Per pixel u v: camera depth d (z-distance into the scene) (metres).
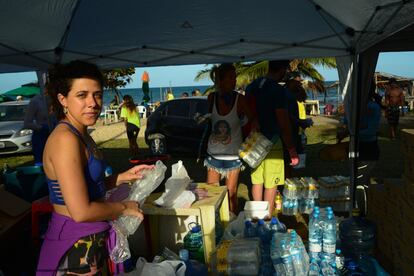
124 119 10.34
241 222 3.53
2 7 3.74
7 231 3.17
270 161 4.21
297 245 3.04
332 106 23.31
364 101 4.45
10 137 10.73
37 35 4.52
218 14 4.38
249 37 4.80
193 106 9.33
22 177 4.04
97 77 1.93
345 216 4.95
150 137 9.77
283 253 2.95
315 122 17.66
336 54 4.51
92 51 5.18
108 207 1.93
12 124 11.26
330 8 3.86
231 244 3.01
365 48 4.05
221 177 4.50
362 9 3.47
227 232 3.31
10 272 3.12
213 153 4.25
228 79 4.07
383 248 3.48
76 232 1.92
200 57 5.32
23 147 10.83
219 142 4.20
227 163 4.21
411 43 4.25
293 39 4.69
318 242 3.14
